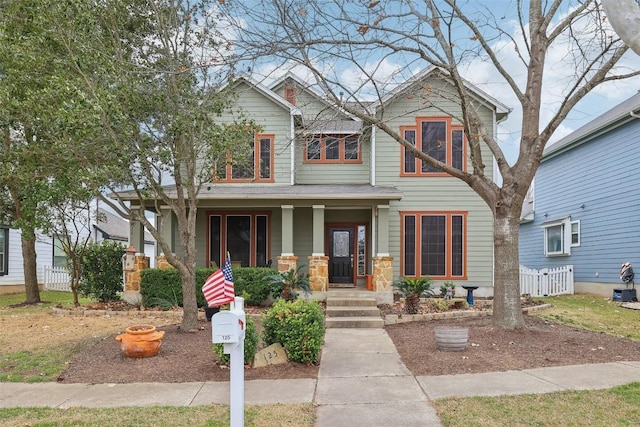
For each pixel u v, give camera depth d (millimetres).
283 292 11438
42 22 7133
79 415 4742
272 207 13539
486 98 13570
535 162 8008
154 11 8234
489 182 8453
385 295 12078
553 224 18891
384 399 5141
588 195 16750
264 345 7234
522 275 16281
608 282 15461
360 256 14992
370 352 7457
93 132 7102
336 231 15148
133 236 13102
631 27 3193
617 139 15023
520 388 5391
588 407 4723
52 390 5648
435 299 12344
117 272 13148
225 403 5078
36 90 7246
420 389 5480
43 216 11664
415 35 8055
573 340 7641
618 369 6098
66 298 16516
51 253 20562
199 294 11930
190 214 8961
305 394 5363
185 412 4789
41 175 8922
